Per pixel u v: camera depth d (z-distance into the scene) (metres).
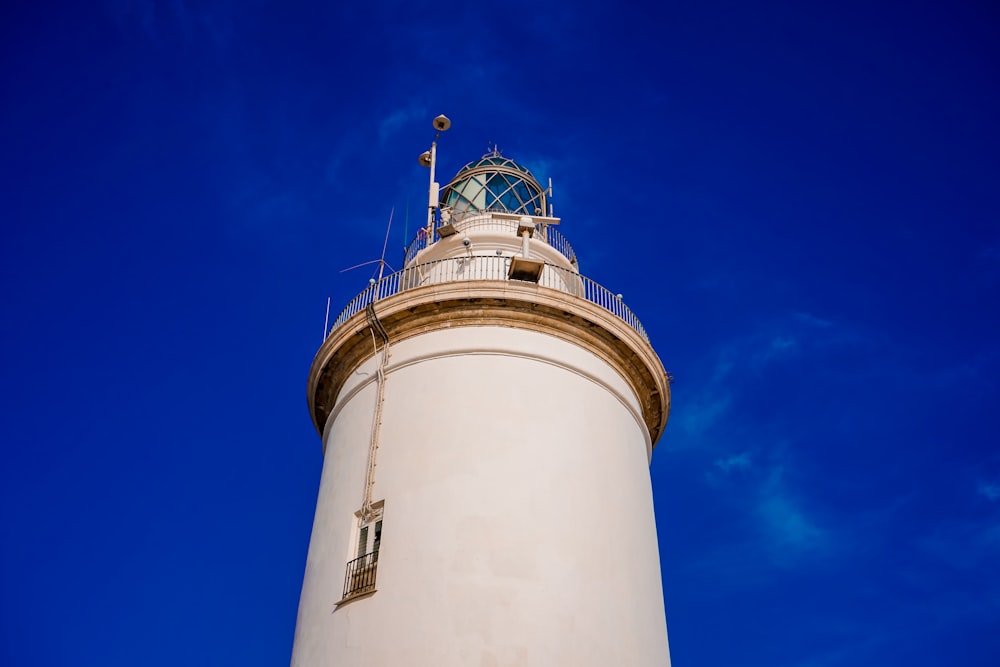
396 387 20.62
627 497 20.03
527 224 23.42
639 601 18.91
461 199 27.17
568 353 20.97
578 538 18.55
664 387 22.92
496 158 28.06
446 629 16.98
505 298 20.80
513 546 17.92
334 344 22.14
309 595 19.39
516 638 16.97
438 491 18.64
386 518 18.78
